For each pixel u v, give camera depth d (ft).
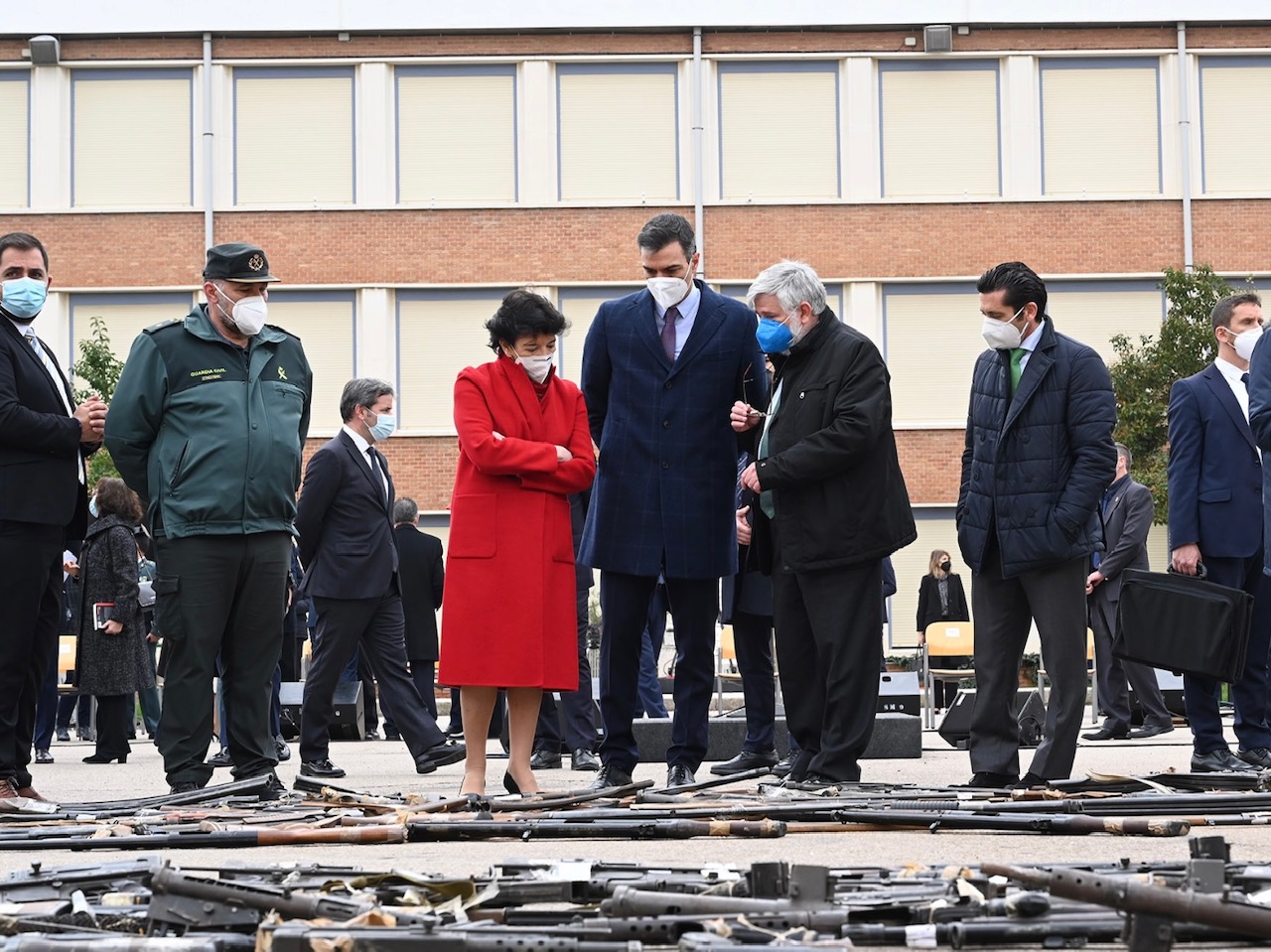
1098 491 21.93
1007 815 17.02
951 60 106.22
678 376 23.98
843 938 9.05
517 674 22.11
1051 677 21.94
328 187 105.60
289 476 22.82
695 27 105.19
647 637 38.88
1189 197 105.40
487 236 105.19
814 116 106.01
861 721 22.02
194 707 22.36
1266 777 21.02
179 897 9.71
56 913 9.93
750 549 23.43
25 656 22.26
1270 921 8.51
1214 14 105.50
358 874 11.34
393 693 31.91
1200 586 23.89
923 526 104.73
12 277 22.61
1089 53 105.81
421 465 104.37
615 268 105.09
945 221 105.50
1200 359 93.91
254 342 23.00
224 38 105.60
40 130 104.83
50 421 22.24
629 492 23.91
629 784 21.65
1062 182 106.11
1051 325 22.61
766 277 22.47
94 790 27.43
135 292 104.53
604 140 105.91
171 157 105.50
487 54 105.60
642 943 9.08
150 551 41.32
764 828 16.28
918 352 105.60
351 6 104.78
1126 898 8.56
